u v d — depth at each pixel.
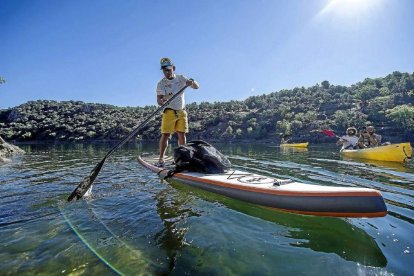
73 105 100.44
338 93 89.00
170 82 5.83
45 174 5.52
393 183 4.46
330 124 59.31
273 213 2.92
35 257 1.99
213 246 2.15
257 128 63.31
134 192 3.87
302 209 2.74
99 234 2.39
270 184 3.29
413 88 81.50
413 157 8.55
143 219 2.76
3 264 1.90
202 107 104.69
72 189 4.06
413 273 1.73
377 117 60.56
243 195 3.30
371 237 2.29
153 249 2.11
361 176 5.13
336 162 7.58
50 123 77.88
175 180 4.50
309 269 1.80
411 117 53.12
